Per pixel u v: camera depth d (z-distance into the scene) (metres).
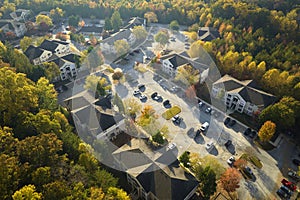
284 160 71.62
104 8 167.25
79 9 170.25
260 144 76.00
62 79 104.62
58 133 61.94
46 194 45.03
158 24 155.25
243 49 106.50
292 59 94.31
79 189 47.59
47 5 172.00
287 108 74.31
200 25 140.12
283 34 110.31
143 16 158.25
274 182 66.00
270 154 73.25
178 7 152.12
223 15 133.62
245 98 83.75
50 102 77.31
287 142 76.56
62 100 93.19
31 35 146.75
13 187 46.06
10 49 100.00
